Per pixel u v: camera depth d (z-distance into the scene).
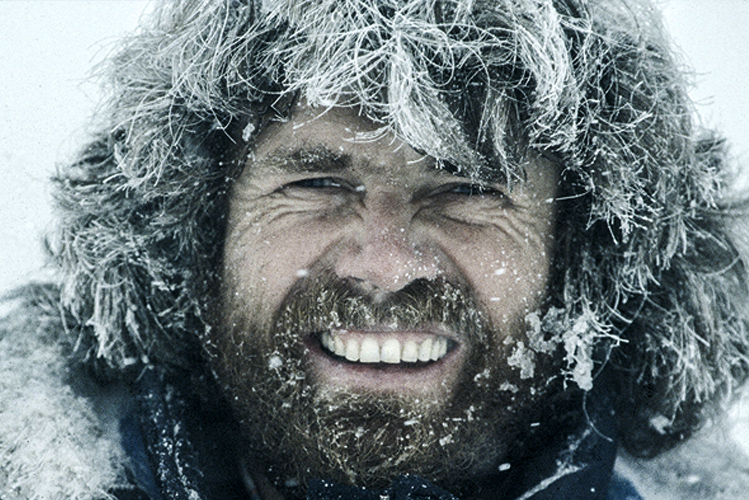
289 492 2.04
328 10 1.69
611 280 2.09
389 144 1.85
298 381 2.00
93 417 2.06
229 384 2.06
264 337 2.01
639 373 2.21
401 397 1.99
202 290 2.09
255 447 2.04
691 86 2.18
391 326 1.95
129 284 2.12
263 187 1.98
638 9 2.08
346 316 1.95
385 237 1.92
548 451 2.07
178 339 2.12
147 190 2.06
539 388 2.05
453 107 1.72
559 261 2.03
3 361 2.06
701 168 2.18
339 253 1.96
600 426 2.10
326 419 1.99
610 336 2.10
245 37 1.81
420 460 1.99
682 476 2.28
